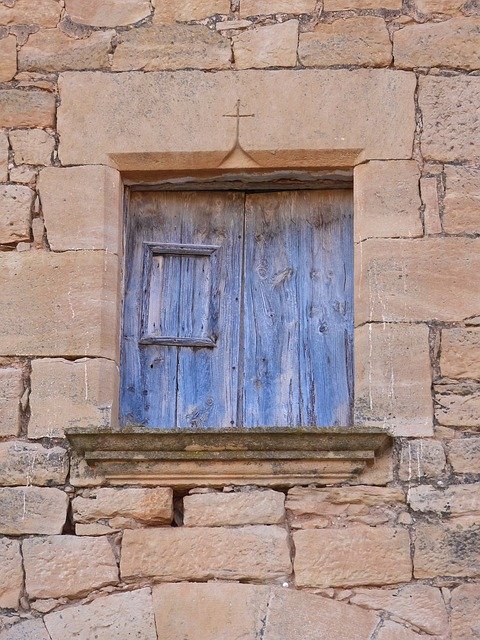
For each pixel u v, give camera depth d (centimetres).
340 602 688
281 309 788
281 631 684
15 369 741
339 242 796
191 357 780
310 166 778
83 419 731
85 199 770
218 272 795
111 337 752
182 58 788
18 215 766
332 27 788
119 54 792
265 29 790
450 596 687
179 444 709
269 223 801
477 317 737
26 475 720
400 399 725
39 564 702
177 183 800
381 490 707
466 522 700
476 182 761
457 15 790
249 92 780
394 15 790
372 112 773
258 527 703
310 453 708
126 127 779
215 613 689
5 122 784
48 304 751
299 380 773
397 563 693
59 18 800
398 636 680
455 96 775
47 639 689
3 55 796
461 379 727
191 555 699
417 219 756
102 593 697
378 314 741
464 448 714
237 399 772
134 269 794
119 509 709
